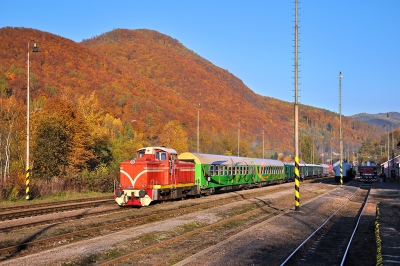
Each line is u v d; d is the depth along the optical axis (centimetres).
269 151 15538
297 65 2484
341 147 5022
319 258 1276
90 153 4938
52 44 14812
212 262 1152
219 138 10062
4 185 2869
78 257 1188
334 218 2298
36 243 1365
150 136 11019
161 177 2553
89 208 2400
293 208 2656
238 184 4062
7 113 4638
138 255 1238
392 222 2008
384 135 14325
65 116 4781
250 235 1584
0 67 10281
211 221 1973
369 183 6406
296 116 2494
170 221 1919
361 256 1345
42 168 4194
